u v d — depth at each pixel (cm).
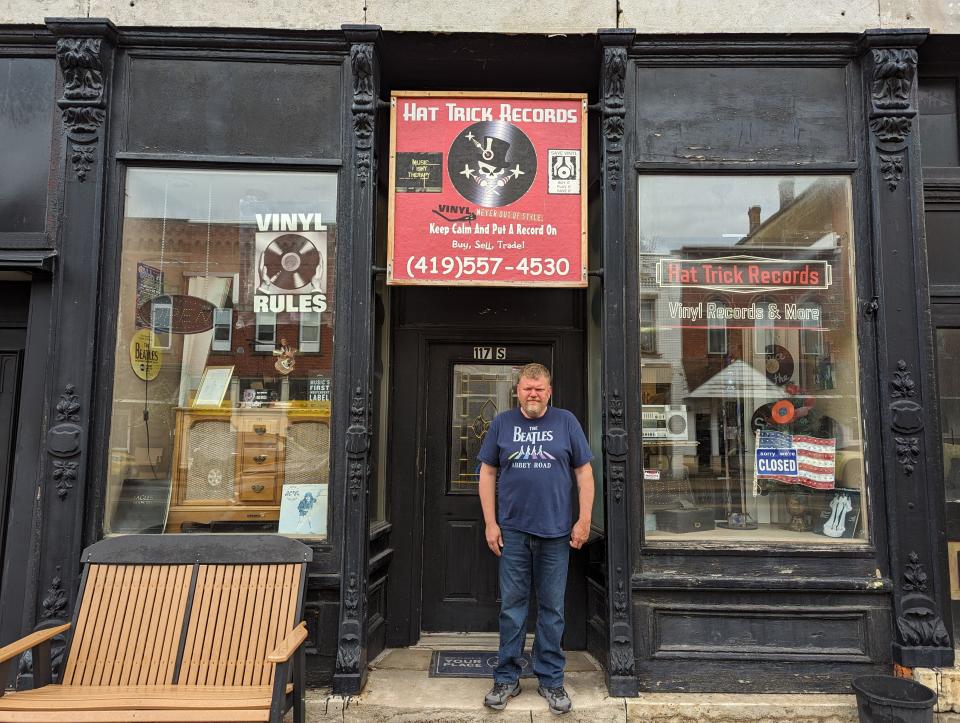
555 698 318
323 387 363
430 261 367
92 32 356
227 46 368
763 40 367
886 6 372
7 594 345
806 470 361
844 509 355
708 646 338
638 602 340
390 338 429
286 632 298
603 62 366
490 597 420
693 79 373
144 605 305
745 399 365
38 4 368
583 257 367
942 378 378
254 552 315
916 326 351
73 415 342
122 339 363
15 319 380
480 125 374
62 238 352
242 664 293
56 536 335
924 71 386
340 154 368
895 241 355
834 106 371
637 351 357
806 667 335
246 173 372
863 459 353
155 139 367
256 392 366
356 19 371
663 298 367
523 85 418
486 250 368
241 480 362
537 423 329
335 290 364
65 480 338
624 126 367
